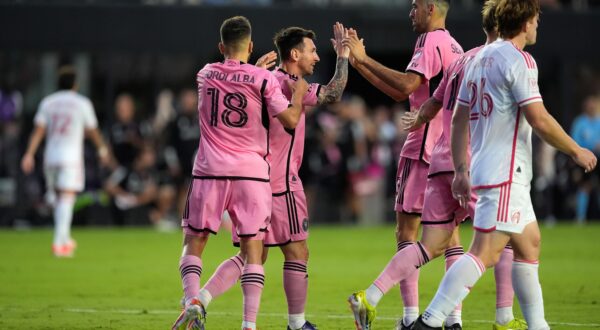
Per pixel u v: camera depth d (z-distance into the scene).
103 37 63.56
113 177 60.31
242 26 21.97
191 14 63.91
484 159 19.33
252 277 21.19
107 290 32.31
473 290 31.59
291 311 22.48
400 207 23.16
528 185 19.52
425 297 30.25
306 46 22.86
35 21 63.19
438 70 22.69
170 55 64.56
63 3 63.41
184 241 22.03
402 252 21.38
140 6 63.69
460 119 20.11
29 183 61.44
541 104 19.00
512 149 19.23
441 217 21.66
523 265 19.80
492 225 19.23
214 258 42.81
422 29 23.14
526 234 19.53
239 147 21.58
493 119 19.28
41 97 63.81
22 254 44.12
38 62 63.81
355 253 45.25
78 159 43.69
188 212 21.83
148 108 65.31
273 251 46.19
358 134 63.16
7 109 62.59
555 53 66.38
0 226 61.19
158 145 62.16
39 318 26.12
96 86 64.94
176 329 20.22
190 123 59.69
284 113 21.28
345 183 63.19
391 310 27.42
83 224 61.84
